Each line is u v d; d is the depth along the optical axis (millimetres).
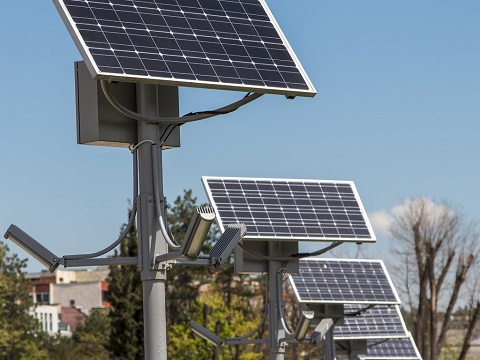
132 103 16531
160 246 16344
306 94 16234
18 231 16422
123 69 15078
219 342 29047
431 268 80875
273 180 31578
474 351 107000
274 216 30250
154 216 16391
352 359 44406
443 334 82188
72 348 111812
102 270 194125
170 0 16688
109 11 15906
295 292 37875
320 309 38469
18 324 105062
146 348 16266
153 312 16250
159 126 16641
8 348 102562
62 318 162750
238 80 15820
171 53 15750
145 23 16047
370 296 38625
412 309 83812
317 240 29797
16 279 107438
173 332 82125
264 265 29844
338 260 40062
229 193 30547
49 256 16344
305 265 39094
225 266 95625
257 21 17172
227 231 15758
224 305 83375
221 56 16172
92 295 178125
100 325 127750
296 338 27906
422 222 80750
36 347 104250
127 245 69188
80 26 15445
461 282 81188
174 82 15273
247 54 16406
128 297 68500
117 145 16656
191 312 92812
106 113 16375
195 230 14891
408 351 50344
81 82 16469
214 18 16797
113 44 15414
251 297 93625
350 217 31125
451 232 81000
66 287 179500
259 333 84312
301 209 30797
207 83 15547
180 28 16266
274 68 16406
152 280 16266
